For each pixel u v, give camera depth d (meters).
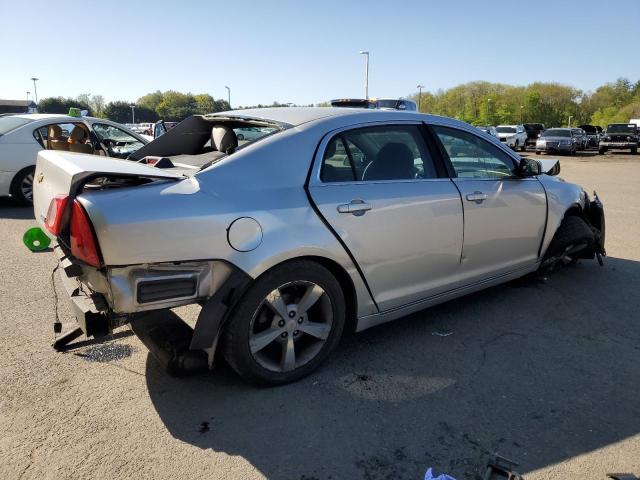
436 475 2.36
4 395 2.93
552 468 2.41
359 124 3.35
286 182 2.94
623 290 4.83
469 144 3.97
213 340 2.71
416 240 3.44
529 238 4.38
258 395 2.97
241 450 2.51
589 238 4.76
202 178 2.76
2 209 8.48
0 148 8.16
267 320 2.96
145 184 2.64
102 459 2.42
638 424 2.76
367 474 2.37
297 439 2.59
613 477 2.30
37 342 3.58
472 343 3.69
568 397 3.01
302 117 3.32
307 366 3.12
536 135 40.28
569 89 104.38
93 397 2.93
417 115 3.73
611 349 3.62
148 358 3.38
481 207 3.85
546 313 4.25
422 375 3.23
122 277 2.49
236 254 2.70
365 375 3.22
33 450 2.47
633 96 103.00
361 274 3.19
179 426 2.68
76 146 8.05
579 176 16.72
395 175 3.44
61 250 3.10
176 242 2.55
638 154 32.78
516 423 2.75
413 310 3.63
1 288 4.64
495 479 2.31
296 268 2.90
